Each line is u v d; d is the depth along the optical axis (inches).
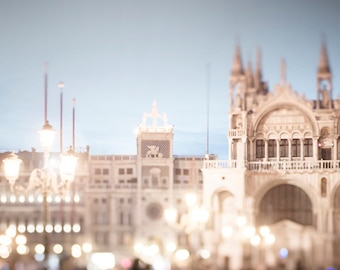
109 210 4613.7
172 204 4601.4
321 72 4360.2
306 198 4377.5
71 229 4552.2
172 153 4835.1
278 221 4397.1
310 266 3284.9
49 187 2992.1
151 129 4845.0
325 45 4338.1
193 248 4035.4
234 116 4515.3
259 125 4505.4
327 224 4291.3
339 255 3804.1
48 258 2942.9
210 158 4877.0
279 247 3848.4
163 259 3636.8
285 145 4488.2
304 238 3976.4
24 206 4717.0
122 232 4559.5
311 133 4429.1
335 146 4397.1
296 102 4431.6
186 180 4852.4
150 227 4564.5
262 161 4480.8
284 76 4468.5
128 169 4901.6
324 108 4414.4
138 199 4616.1
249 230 3826.3
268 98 4473.4
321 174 4318.4
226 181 4402.1
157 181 4813.0
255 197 4402.1
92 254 3592.5
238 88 4507.9
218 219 4421.8
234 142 4493.1
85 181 4825.3
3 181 4894.2
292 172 4355.3
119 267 3275.1
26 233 4685.0
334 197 4315.9
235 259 3737.7
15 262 3230.8
